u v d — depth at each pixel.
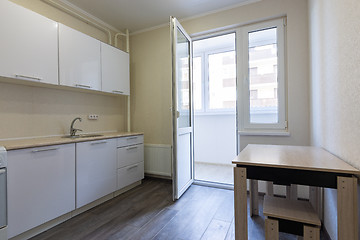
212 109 4.16
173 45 2.25
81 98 2.60
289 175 1.12
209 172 3.49
